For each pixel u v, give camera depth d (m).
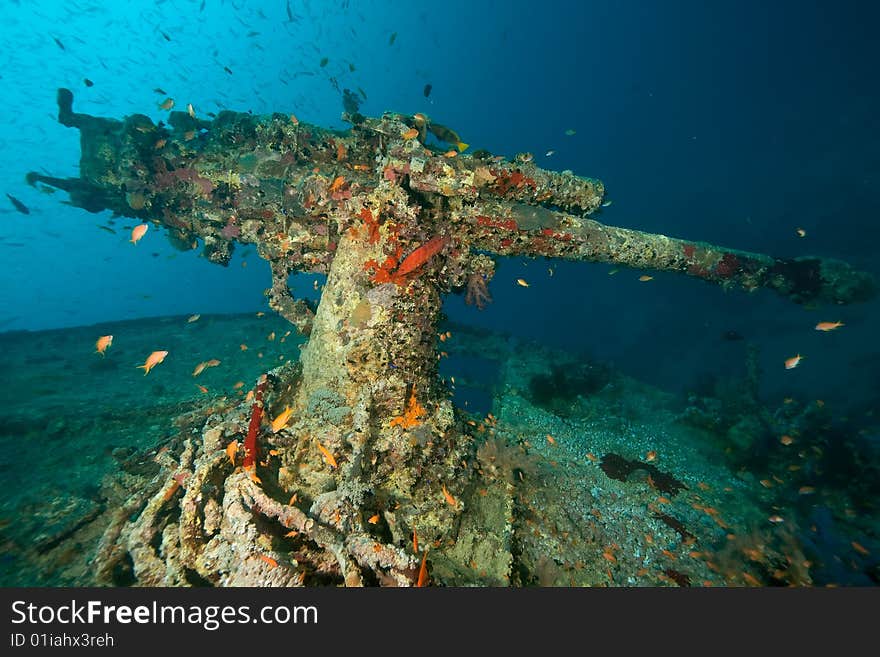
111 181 5.90
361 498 3.38
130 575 3.16
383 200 3.94
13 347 9.69
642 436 7.79
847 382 13.30
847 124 32.12
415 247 4.10
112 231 6.50
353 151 5.30
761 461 7.40
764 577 4.63
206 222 5.83
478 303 4.71
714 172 38.06
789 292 6.36
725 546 5.01
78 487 4.68
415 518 3.89
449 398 4.82
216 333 11.23
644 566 4.50
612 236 5.02
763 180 31.78
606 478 6.09
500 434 6.26
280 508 2.98
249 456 3.42
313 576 3.02
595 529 4.89
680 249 5.52
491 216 4.41
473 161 4.28
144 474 4.73
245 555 2.75
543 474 5.63
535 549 4.41
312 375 4.34
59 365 8.65
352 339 4.07
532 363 10.24
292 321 5.43
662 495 5.88
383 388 4.04
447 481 4.13
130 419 6.20
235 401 5.57
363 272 4.08
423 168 3.93
